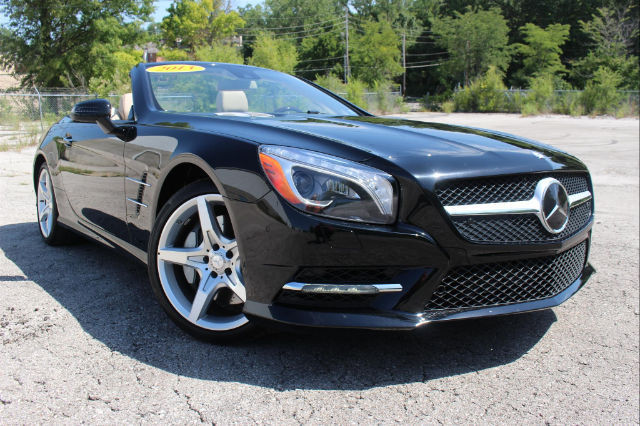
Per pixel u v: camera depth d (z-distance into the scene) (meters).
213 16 56.44
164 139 2.39
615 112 32.16
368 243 1.83
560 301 2.21
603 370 2.18
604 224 5.06
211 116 2.51
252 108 2.96
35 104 16.80
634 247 4.20
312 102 3.25
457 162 1.99
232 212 1.98
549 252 2.12
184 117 2.54
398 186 1.89
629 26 48.97
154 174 2.38
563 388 2.03
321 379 2.00
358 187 1.85
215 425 1.69
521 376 2.11
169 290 2.28
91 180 2.97
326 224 1.82
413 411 1.82
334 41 67.56
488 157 2.08
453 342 2.38
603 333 2.54
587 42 58.28
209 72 3.21
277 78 3.42
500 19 54.25
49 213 3.62
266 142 2.03
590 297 3.04
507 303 2.08
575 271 2.44
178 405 1.79
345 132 2.21
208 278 2.19
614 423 1.81
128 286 2.90
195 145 2.19
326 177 1.85
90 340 2.23
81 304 2.62
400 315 1.90
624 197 6.58
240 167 1.98
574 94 34.44
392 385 1.98
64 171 3.30
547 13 61.22
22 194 5.66
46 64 29.88
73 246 3.70
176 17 53.47
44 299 2.68
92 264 3.28
